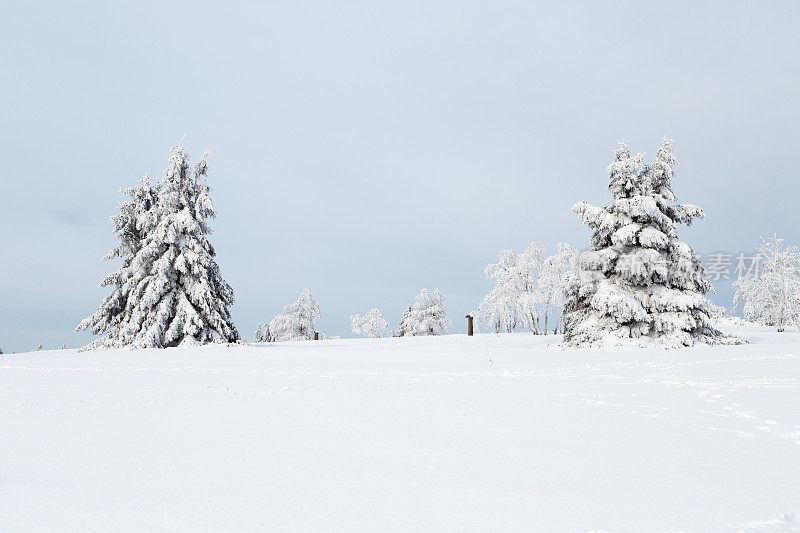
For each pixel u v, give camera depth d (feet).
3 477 15.48
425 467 16.39
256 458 17.62
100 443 20.24
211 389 40.24
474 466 16.48
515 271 169.68
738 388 37.11
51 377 53.26
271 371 60.64
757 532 10.91
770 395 33.17
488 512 12.26
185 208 120.16
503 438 20.72
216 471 16.01
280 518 11.98
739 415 26.03
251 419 25.59
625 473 15.61
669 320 94.79
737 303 157.79
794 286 136.87
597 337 97.40
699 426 23.21
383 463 16.88
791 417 25.20
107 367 69.21
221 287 122.83
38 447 19.63
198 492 13.94
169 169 122.21
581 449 18.81
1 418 26.45
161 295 118.42
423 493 13.75
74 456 18.13
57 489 14.28
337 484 14.60
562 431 22.13
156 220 122.72
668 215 104.73
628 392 36.11
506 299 168.86
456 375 53.06
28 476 15.60
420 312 233.14
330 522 11.69
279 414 27.12
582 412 27.27
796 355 68.39
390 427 23.18
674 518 11.78
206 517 12.07
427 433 21.81
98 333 126.21
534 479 15.01
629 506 12.64
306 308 229.45
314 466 16.53
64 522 11.78
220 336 117.70
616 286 99.81
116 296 124.88
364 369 62.75
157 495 13.70
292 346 118.11
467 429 22.62
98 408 29.84
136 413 27.81
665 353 80.59
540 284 162.20
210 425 23.99
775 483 14.52
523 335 140.46
